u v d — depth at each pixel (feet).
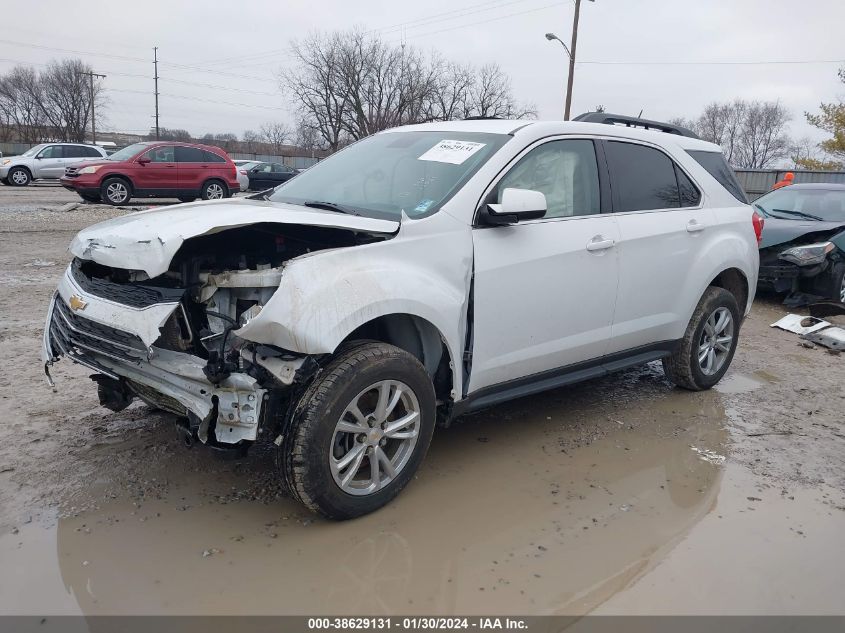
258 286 9.45
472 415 14.99
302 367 9.48
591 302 13.34
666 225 14.79
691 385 16.63
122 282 10.76
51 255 31.81
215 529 10.02
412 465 10.88
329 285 9.49
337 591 8.75
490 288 11.62
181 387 9.67
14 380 15.48
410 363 10.43
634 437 14.08
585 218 13.33
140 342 9.62
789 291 27.66
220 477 11.55
